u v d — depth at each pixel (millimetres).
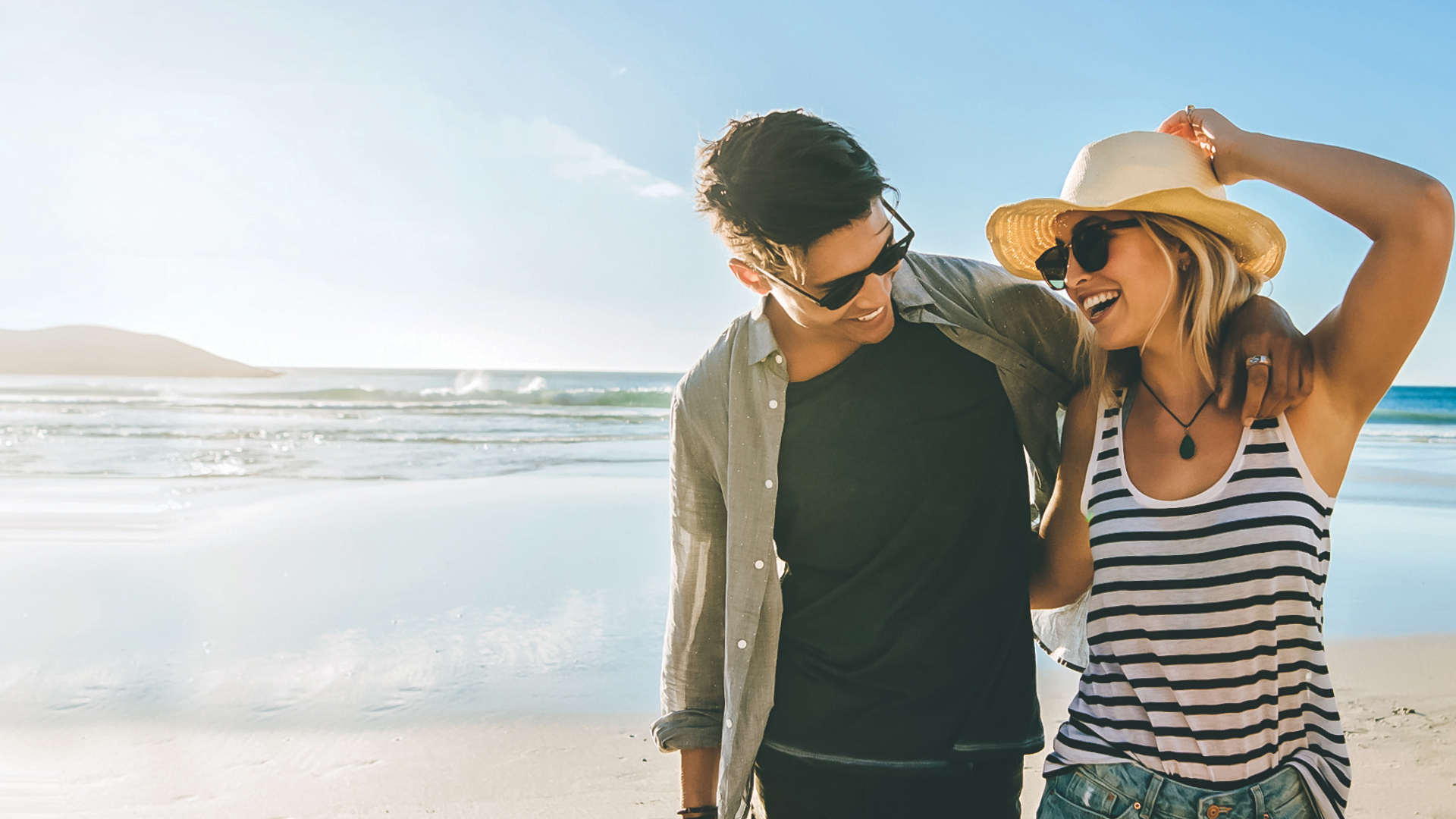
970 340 1750
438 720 4508
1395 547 8656
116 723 4500
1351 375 1416
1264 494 1428
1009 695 1726
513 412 31406
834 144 1521
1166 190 1471
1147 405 1608
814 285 1593
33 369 136750
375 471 15234
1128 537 1542
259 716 4582
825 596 1783
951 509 1718
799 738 1762
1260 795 1393
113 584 7188
